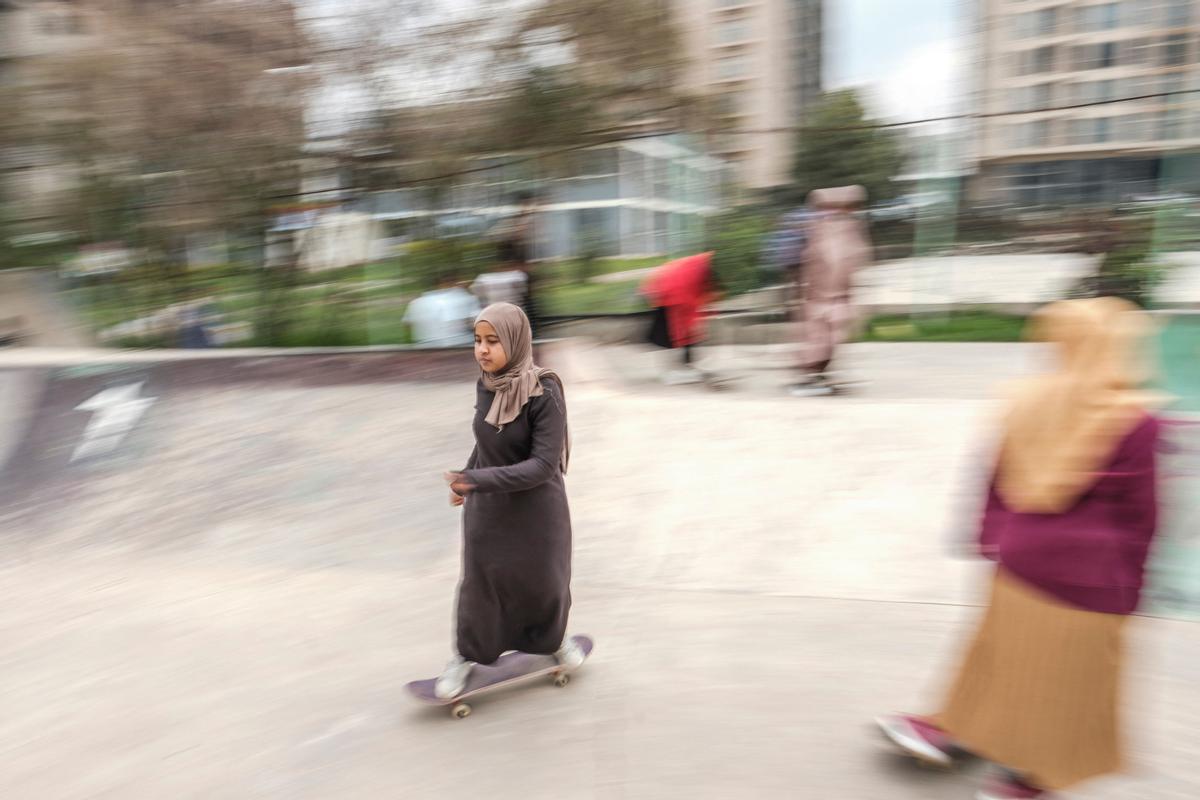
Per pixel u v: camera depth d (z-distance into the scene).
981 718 2.29
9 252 10.53
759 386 7.58
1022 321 10.14
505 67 9.55
